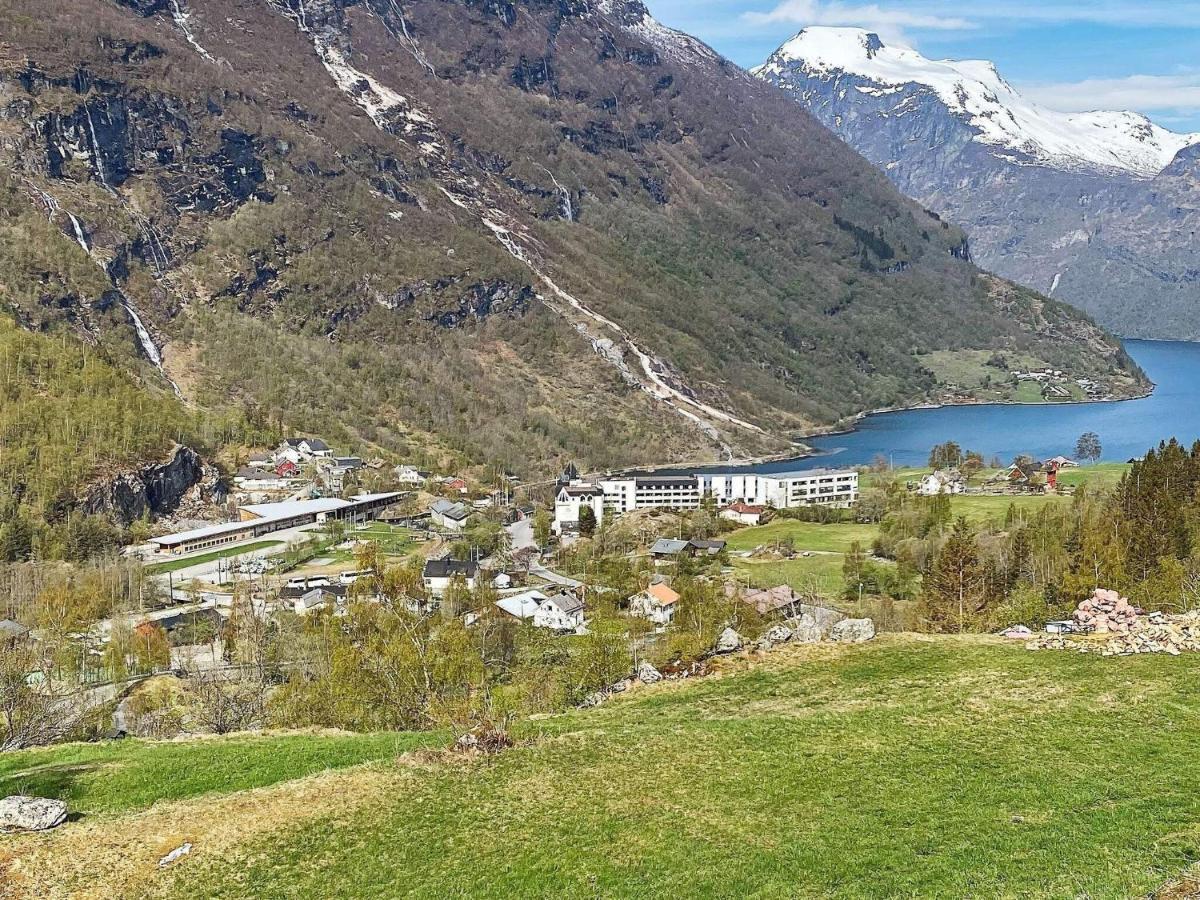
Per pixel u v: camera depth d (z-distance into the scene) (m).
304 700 88.06
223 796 55.38
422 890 44.16
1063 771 49.03
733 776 52.31
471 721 71.38
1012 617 105.69
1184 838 41.28
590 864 44.88
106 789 58.66
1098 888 38.19
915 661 69.81
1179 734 52.25
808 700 63.97
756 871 42.81
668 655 94.31
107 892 45.34
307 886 45.12
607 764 55.22
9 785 59.47
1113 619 73.94
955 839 43.47
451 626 107.06
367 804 52.38
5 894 45.25
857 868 42.12
